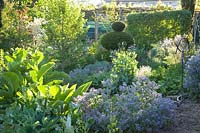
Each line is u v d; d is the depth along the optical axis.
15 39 9.01
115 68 6.09
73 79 6.59
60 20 8.03
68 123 3.19
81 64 8.29
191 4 11.16
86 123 3.44
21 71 4.43
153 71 6.58
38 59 4.79
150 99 3.91
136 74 6.07
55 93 3.74
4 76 4.10
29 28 9.44
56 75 4.57
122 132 3.55
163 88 5.67
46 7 8.15
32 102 3.62
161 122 3.74
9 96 4.11
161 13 10.52
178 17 10.46
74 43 8.09
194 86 4.98
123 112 3.71
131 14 10.73
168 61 7.13
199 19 10.74
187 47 6.73
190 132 3.76
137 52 8.52
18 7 10.60
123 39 9.46
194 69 5.01
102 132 3.67
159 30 10.55
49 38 8.01
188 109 4.52
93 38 13.07
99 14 13.12
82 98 3.79
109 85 4.12
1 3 9.07
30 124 3.15
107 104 3.78
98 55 9.25
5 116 3.39
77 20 8.14
